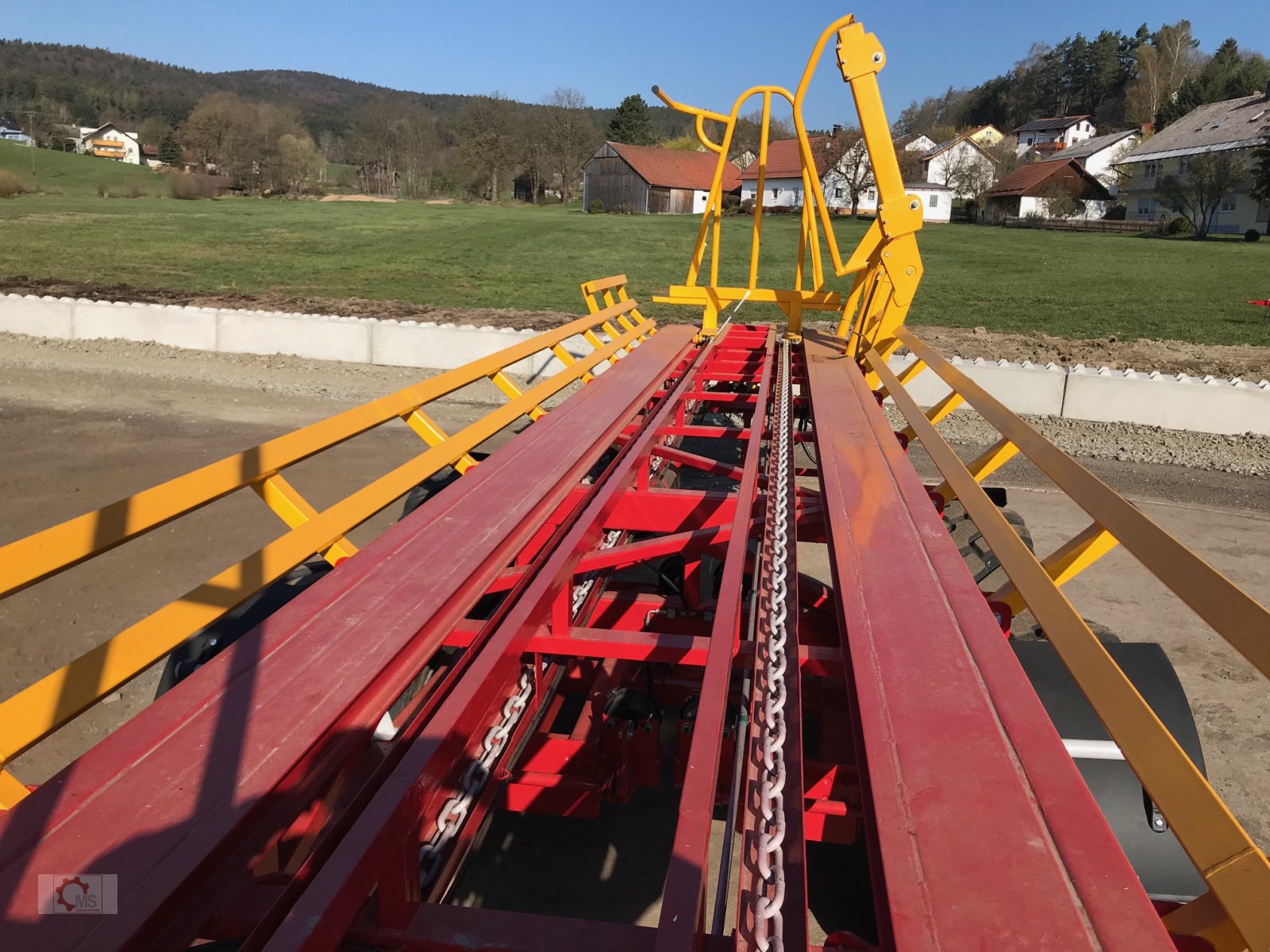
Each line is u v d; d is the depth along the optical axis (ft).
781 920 3.92
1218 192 158.10
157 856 4.21
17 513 20.44
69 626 15.52
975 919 3.63
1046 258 102.42
